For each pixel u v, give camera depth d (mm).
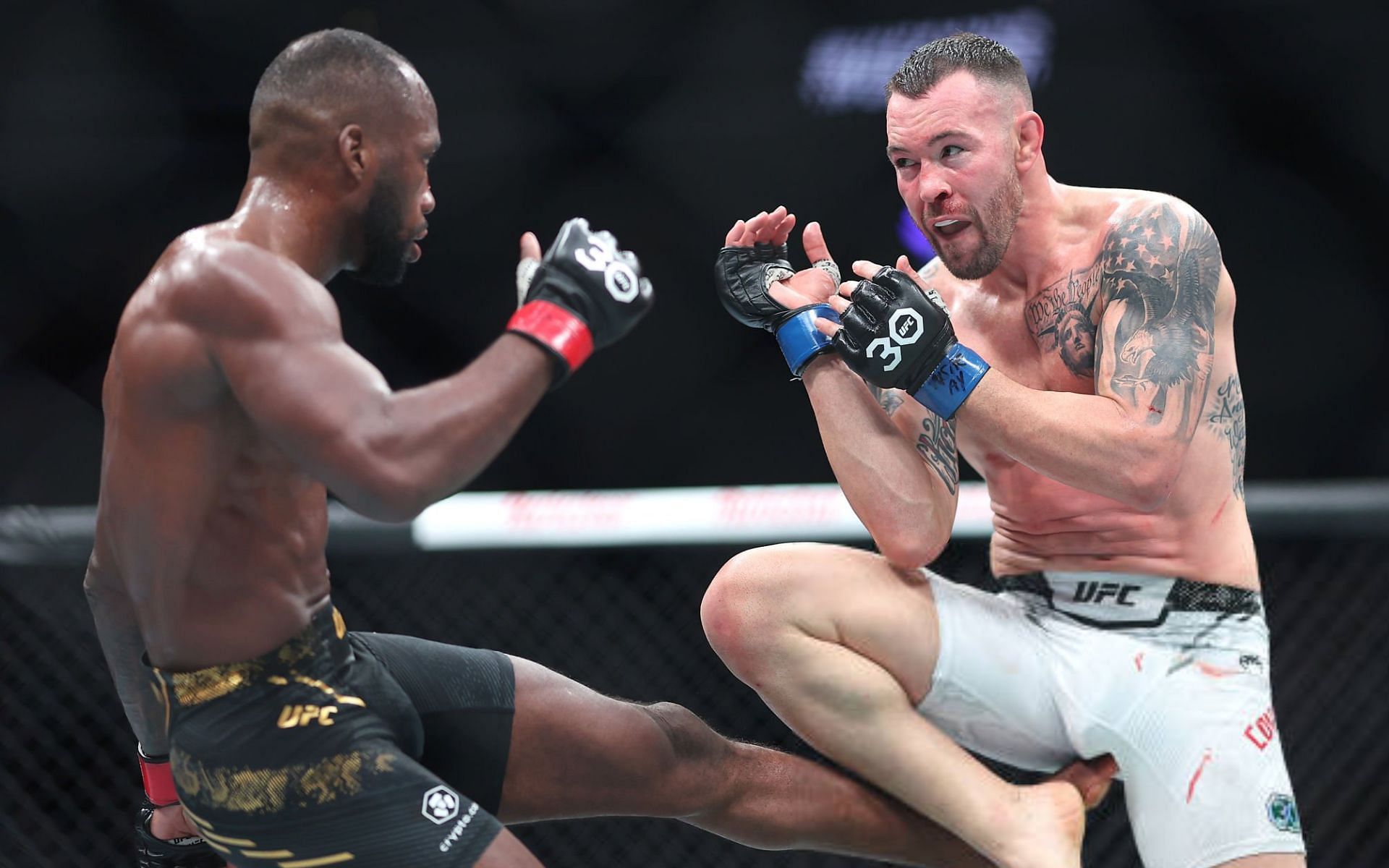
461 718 3623
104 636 3531
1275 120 9406
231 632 3207
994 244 3764
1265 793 3723
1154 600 3818
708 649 7781
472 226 10156
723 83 10016
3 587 6609
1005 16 9656
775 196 10047
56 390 9898
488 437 3045
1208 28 9320
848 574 3783
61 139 9859
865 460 3775
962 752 3799
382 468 2930
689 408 9969
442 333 10234
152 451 3115
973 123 3684
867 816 3975
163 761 3736
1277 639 6965
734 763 3936
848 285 3717
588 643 7648
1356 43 9070
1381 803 6223
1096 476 3545
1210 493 3822
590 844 7102
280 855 3207
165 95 9883
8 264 9883
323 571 3416
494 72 10016
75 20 9672
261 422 2982
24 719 6637
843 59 9859
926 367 3604
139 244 9992
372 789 3170
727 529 5980
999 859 3730
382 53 3361
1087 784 3896
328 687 3271
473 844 3150
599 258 3225
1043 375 3932
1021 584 4020
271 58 9836
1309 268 9484
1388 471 9305
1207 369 3605
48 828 6664
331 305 3119
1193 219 3734
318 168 3277
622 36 9898
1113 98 9578
